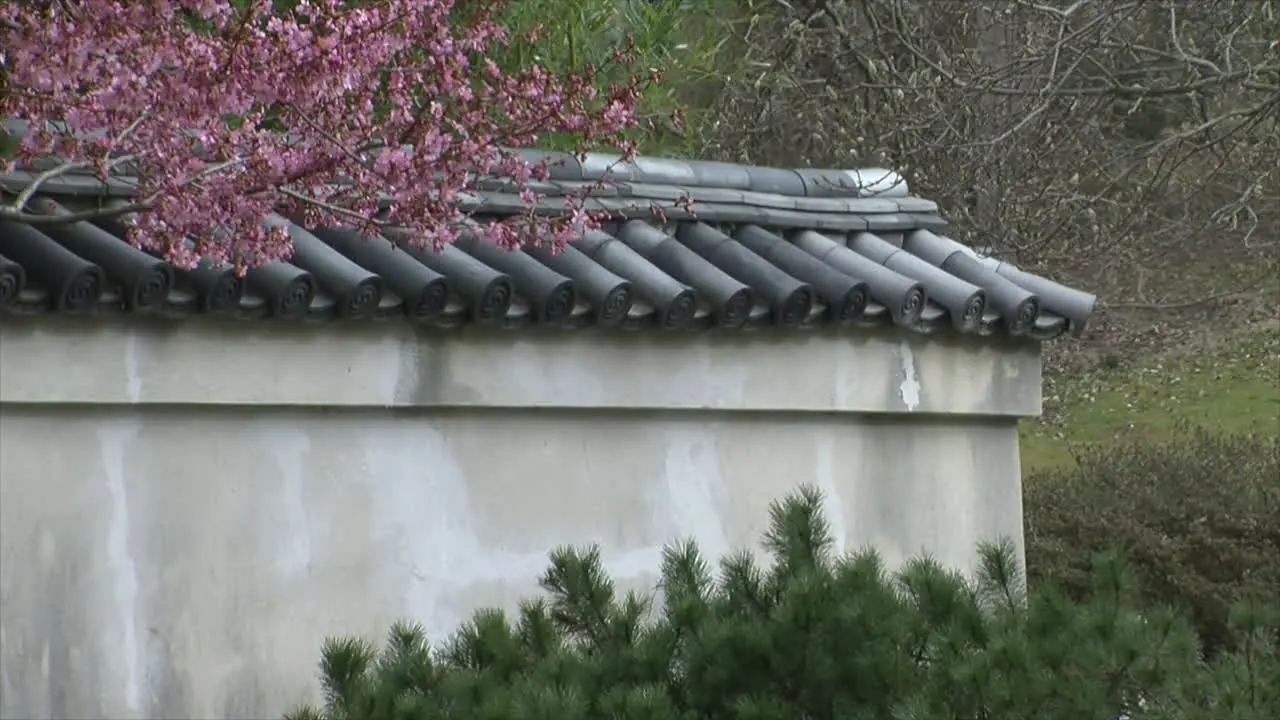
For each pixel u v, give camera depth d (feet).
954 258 88.43
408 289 70.44
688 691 63.67
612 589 68.95
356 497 73.15
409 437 74.49
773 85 168.66
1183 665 61.87
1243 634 65.41
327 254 69.82
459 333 73.87
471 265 72.18
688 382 79.92
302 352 70.38
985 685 59.98
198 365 68.13
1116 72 144.25
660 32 128.98
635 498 79.97
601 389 77.61
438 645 74.79
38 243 63.67
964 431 89.15
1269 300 261.03
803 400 82.74
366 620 73.36
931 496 87.86
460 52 60.54
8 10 54.80
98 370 66.03
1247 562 124.67
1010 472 90.53
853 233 88.74
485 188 75.72
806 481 84.38
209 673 69.82
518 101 61.67
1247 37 147.84
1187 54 135.03
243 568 70.59
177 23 57.31
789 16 174.70
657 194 82.58
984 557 68.69
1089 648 61.26
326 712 66.59
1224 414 231.30
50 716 66.44
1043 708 60.13
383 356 72.33
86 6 54.95
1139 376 250.37
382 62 59.57
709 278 78.54
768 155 173.37
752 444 83.10
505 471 76.79
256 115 59.67
